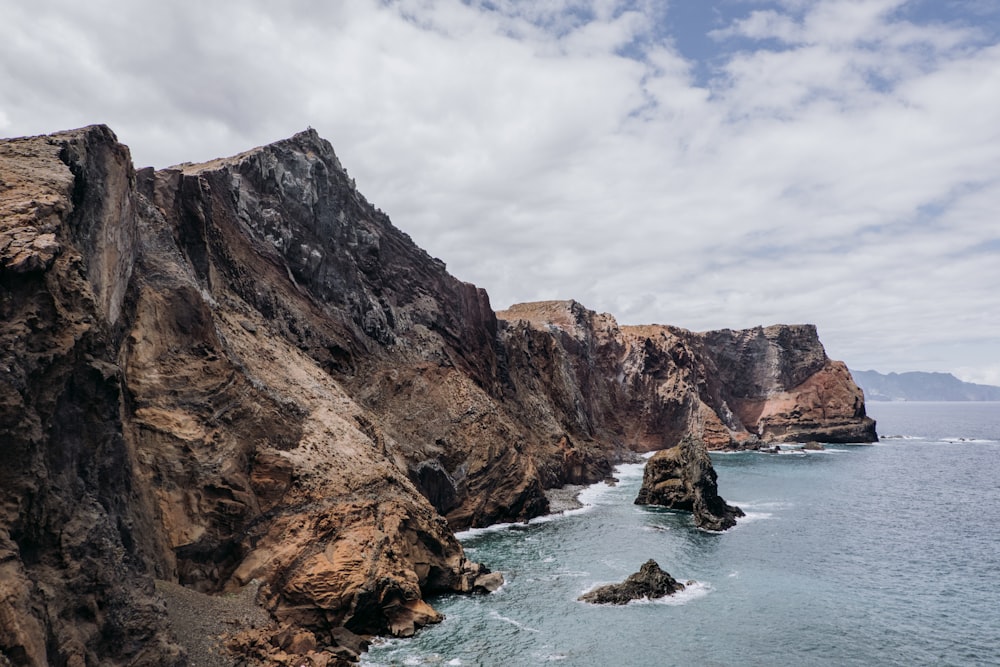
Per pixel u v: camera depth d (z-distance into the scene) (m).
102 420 36.97
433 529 59.97
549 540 77.25
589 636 48.84
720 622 51.88
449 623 51.16
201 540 47.41
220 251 74.19
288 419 60.22
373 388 88.56
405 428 86.38
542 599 56.84
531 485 91.06
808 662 45.12
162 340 53.00
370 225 109.75
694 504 89.00
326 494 55.06
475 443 90.12
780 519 89.50
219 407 53.88
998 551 73.50
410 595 51.28
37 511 30.53
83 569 32.50
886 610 54.81
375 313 99.19
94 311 37.31
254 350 66.19
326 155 100.88
